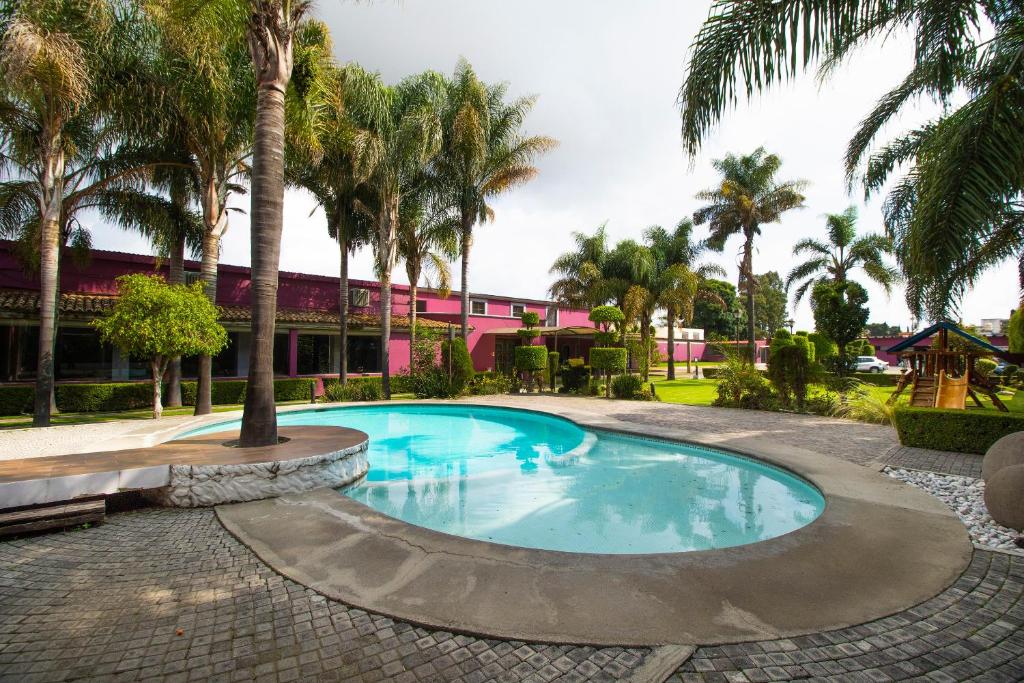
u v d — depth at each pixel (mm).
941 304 4996
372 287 21000
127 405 13250
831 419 11195
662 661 2314
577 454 8094
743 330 52781
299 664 2311
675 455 8211
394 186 15398
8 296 12094
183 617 2750
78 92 8641
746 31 4871
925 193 4816
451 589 3021
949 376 10734
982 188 4332
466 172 16484
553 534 4836
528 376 19047
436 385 16656
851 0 4641
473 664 2309
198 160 12102
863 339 35781
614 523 5145
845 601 2885
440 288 18969
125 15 9758
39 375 9477
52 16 8406
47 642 2504
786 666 2287
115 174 11820
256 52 6203
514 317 26203
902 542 3795
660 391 19422
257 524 4309
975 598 2949
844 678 2209
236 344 16672
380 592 2992
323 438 6828
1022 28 4941
